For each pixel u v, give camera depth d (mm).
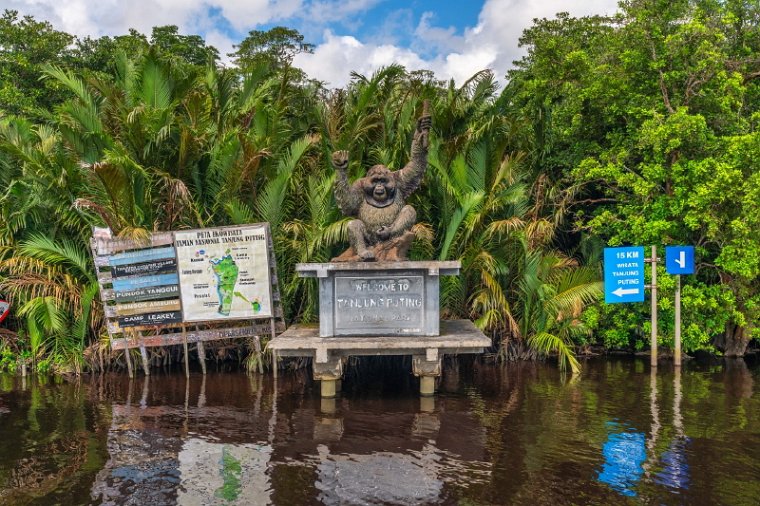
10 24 19891
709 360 12359
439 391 9875
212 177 11742
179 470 6531
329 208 11211
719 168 10734
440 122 12742
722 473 6316
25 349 11906
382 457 6867
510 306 12305
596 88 12414
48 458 6906
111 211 10977
